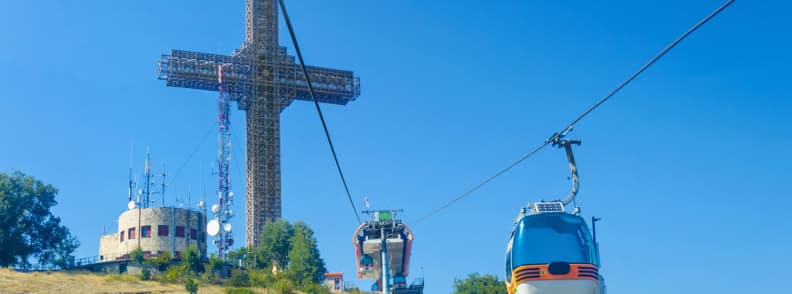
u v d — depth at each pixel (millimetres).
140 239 100938
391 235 83500
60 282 83062
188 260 95500
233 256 107812
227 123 122062
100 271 95500
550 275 29469
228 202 116000
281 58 145500
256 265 108188
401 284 85938
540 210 30922
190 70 139000
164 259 95625
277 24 147375
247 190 137250
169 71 137625
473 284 103188
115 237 107375
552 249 29859
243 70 142375
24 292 74312
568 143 29969
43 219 99938
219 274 97562
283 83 144000
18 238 95312
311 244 109312
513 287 30500
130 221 102562
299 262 105188
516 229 30812
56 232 99688
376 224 83875
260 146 139250
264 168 138125
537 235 30203
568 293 29422
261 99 141750
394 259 85375
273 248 110438
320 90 147125
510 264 31062
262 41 145000
